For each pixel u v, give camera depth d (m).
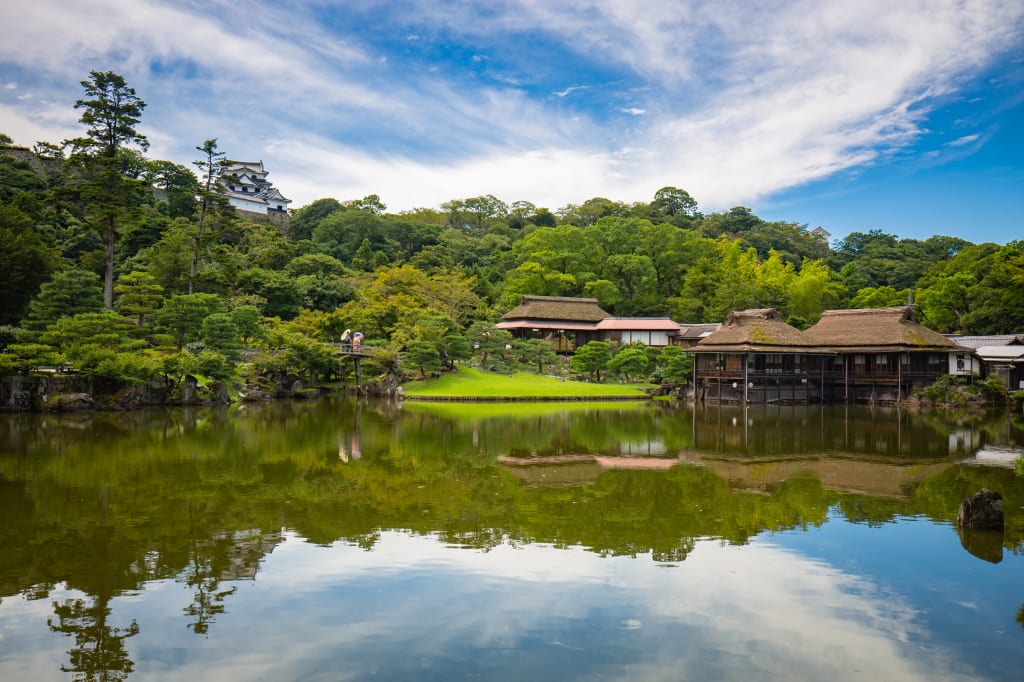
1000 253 71.31
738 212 145.88
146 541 13.97
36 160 87.88
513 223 150.12
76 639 9.60
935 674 8.72
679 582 11.84
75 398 38.94
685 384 60.06
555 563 12.80
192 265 60.91
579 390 58.34
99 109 55.84
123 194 53.75
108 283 53.88
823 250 139.12
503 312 86.31
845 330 58.00
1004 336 58.81
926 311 73.12
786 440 30.23
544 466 23.09
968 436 31.88
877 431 34.19
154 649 9.30
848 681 8.54
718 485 19.94
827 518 16.08
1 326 43.28
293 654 9.16
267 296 72.38
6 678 8.52
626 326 75.56
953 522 15.77
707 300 86.62
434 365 58.12
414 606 10.77
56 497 17.75
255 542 13.98
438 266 100.69
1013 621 10.31
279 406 48.31
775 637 9.73
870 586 11.69
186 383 46.00
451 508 16.92
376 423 36.97
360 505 17.19
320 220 118.75
